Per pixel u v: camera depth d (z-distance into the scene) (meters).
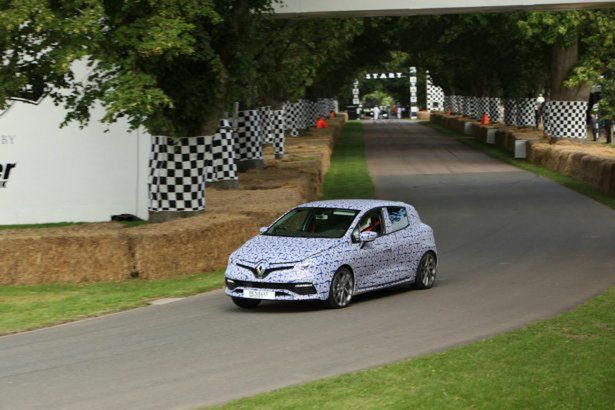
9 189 66.00
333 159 130.38
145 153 67.38
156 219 57.12
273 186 71.62
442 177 100.62
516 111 159.75
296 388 24.73
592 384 24.22
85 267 47.00
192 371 27.59
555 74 113.56
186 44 47.28
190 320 36.38
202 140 56.56
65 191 66.75
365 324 34.44
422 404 22.59
